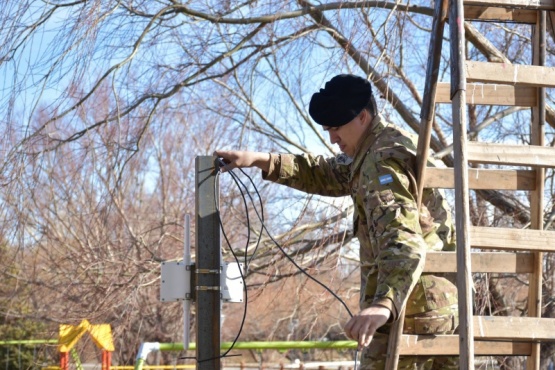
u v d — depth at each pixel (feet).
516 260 12.39
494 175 12.32
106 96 28.53
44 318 35.99
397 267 10.20
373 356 11.50
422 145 11.18
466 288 10.25
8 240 27.71
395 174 10.90
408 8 26.61
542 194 12.33
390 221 10.57
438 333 11.46
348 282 36.86
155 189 48.39
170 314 45.50
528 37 32.30
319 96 11.69
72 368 33.53
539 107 12.52
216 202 14.37
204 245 14.33
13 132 25.45
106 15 25.02
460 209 10.47
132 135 30.01
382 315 9.93
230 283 14.42
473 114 34.91
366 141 11.52
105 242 31.81
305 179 13.51
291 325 42.83
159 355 48.83
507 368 30.22
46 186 30.40
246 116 34.88
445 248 11.83
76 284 31.24
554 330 11.34
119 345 38.91
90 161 28.89
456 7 10.92
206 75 32.42
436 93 11.54
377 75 27.78
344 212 27.73
